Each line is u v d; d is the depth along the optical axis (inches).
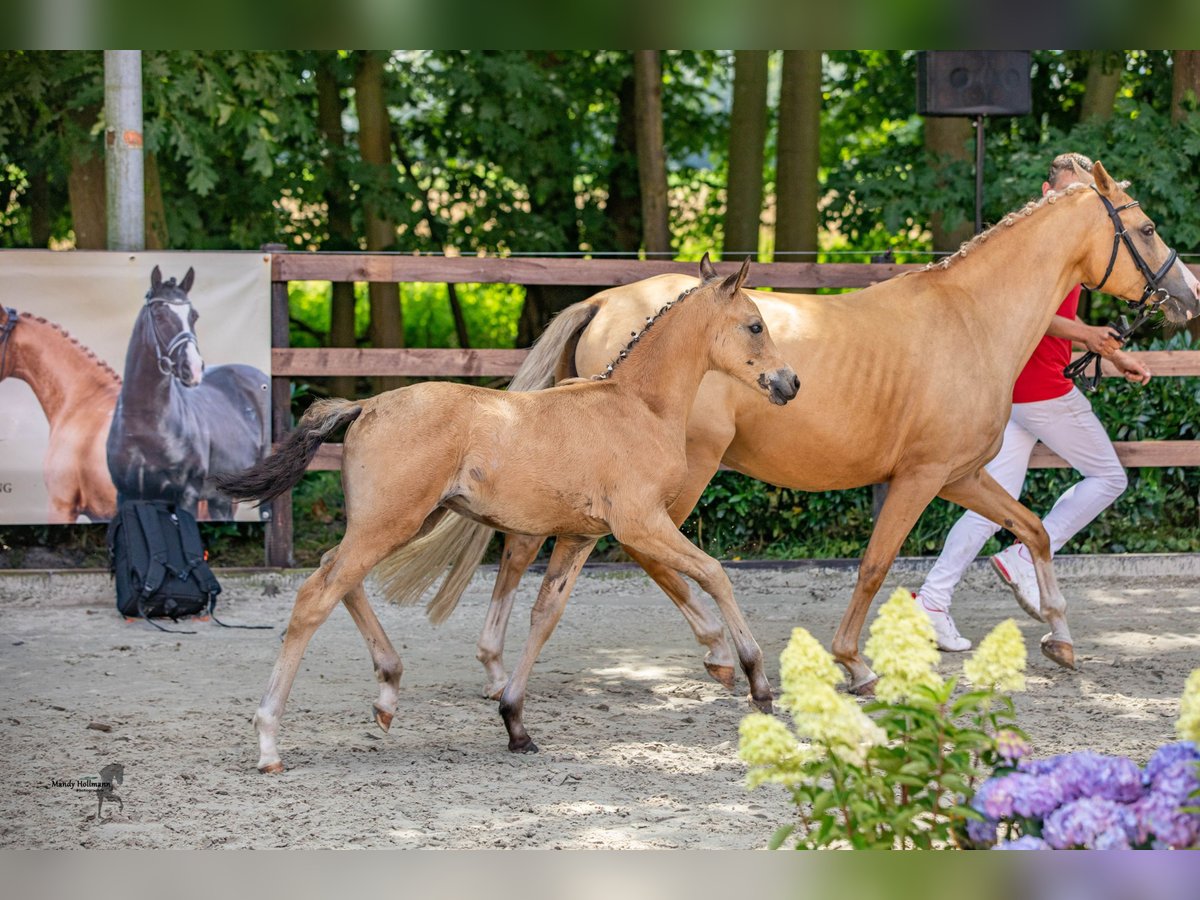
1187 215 399.2
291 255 316.5
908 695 115.0
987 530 262.2
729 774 185.8
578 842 155.4
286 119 401.1
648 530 191.2
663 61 497.4
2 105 391.5
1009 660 114.4
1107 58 419.8
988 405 231.9
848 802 109.0
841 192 427.8
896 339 226.2
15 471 306.0
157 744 196.7
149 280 309.4
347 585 180.4
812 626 287.6
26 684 231.0
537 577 323.6
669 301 216.4
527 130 452.1
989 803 105.0
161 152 426.6
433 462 178.5
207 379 313.3
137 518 283.1
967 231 441.4
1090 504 267.7
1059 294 240.2
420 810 167.9
